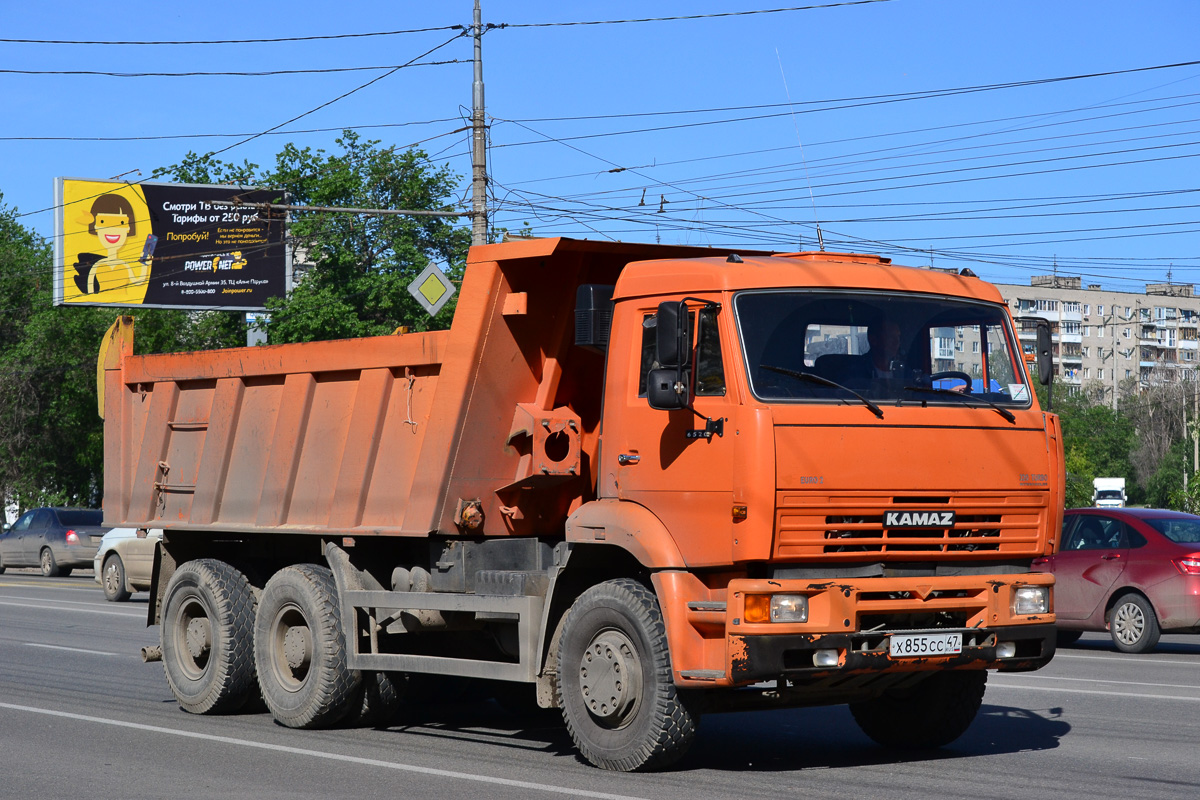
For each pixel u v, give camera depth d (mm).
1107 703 10766
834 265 7742
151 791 7238
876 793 7000
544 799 6863
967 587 7461
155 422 11711
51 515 32656
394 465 9297
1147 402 102000
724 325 7352
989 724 9703
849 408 7250
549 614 8117
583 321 8328
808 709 10859
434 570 9109
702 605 7277
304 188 43594
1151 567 15148
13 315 57688
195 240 42719
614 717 7652
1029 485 7730
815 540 7105
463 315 8797
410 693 10758
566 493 8984
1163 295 129500
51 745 8906
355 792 7133
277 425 10414
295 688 9703
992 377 7906
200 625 10656
